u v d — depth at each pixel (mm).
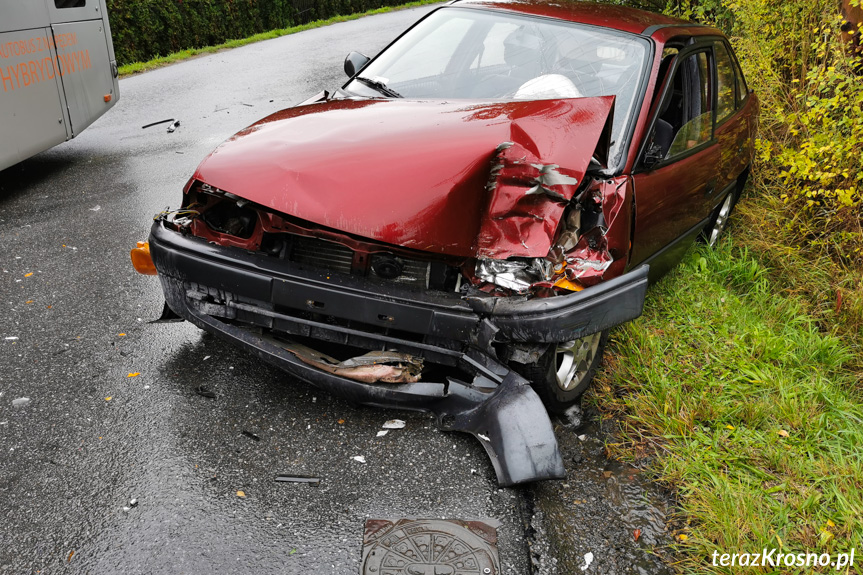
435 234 2693
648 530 2676
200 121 8867
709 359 3730
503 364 2900
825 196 4859
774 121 6016
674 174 3629
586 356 3387
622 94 3500
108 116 9188
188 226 3191
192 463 2803
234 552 2381
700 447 3098
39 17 6672
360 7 28250
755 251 5188
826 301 4531
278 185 2797
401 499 2688
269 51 15484
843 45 5074
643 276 2859
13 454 2799
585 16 4020
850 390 3721
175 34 17453
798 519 2693
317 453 2910
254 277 2854
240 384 3352
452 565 2389
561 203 2812
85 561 2314
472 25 4094
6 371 3361
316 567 2344
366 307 2775
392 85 3885
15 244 4969
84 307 4047
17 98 6375
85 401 3164
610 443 3152
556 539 2582
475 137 2885
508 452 2732
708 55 4371
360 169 2791
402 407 2982
